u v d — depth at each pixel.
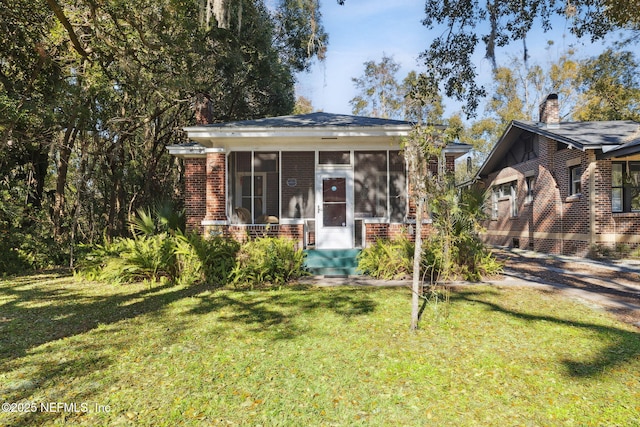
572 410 3.78
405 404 3.88
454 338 5.68
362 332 5.95
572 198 15.92
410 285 9.48
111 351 5.25
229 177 12.67
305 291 8.82
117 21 11.48
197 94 16.64
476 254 10.48
